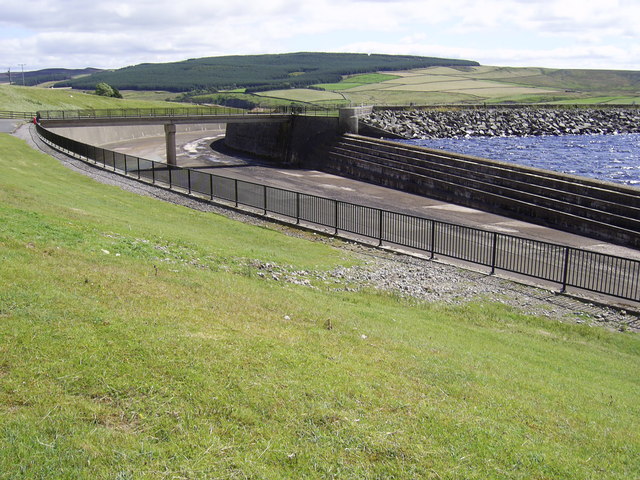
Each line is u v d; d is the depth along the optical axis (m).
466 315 16.70
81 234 17.12
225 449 6.38
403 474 6.29
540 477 6.57
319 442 6.71
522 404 8.91
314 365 8.84
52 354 8.02
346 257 23.73
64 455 5.95
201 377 7.79
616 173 69.12
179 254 18.30
